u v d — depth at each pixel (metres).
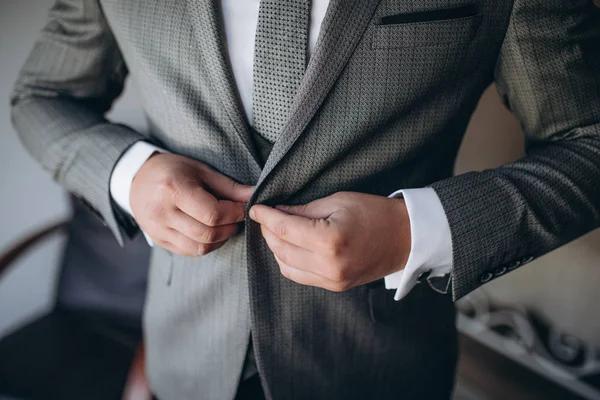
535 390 1.37
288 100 0.55
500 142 1.23
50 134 0.73
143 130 1.60
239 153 0.60
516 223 0.56
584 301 1.22
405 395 0.77
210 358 0.72
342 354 0.70
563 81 0.57
